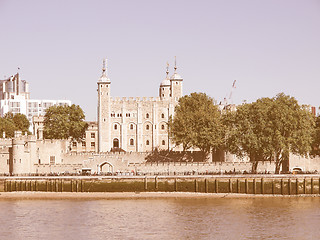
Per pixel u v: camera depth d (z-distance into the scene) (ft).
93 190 472.44
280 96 515.50
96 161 524.93
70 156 556.10
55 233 325.83
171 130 563.07
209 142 530.27
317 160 524.52
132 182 471.21
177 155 562.25
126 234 321.52
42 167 527.40
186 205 412.36
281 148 486.38
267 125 488.85
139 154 563.48
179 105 637.30
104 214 378.53
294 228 332.39
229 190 462.60
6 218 368.07
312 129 526.57
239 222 349.00
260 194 460.55
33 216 373.81
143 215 373.61
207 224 344.28
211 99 579.89
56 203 428.56
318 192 459.32
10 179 481.05
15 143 506.07
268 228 332.80
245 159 555.69
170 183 468.75
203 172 499.10
